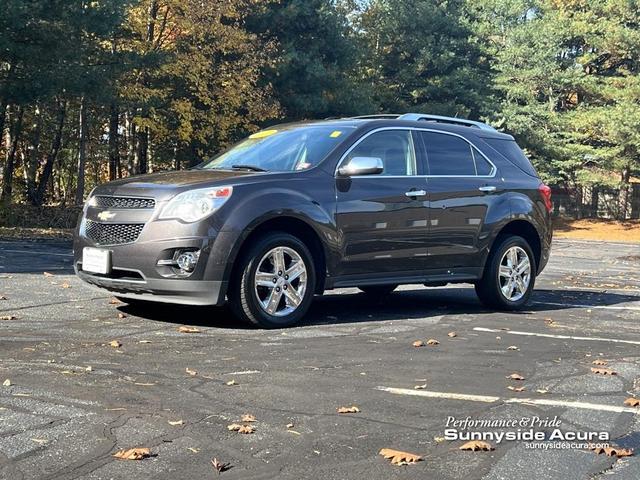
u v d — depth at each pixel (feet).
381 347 19.26
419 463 11.03
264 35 97.55
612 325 24.61
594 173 126.21
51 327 19.99
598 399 14.89
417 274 25.04
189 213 20.42
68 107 88.43
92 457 10.77
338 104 105.19
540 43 124.16
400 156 24.99
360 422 12.85
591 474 10.83
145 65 74.69
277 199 21.44
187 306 24.34
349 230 23.02
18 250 44.29
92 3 70.85
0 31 60.75
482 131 28.27
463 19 129.59
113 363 16.25
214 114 88.69
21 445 11.13
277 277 21.49
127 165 107.65
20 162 98.22
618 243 92.53
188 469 10.46
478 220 26.43
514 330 22.76
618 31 117.29
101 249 21.43
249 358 17.31
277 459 10.97
